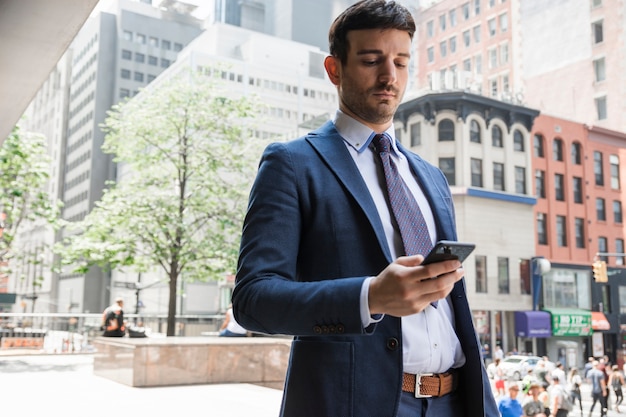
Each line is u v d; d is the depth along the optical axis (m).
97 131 46.53
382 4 1.29
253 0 40.16
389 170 1.32
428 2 24.25
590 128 19.81
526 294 20.44
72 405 6.15
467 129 21.28
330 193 1.22
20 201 14.48
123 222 14.67
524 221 21.00
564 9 20.31
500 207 21.06
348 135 1.35
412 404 1.20
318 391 1.10
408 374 1.21
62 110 55.72
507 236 20.80
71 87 55.97
